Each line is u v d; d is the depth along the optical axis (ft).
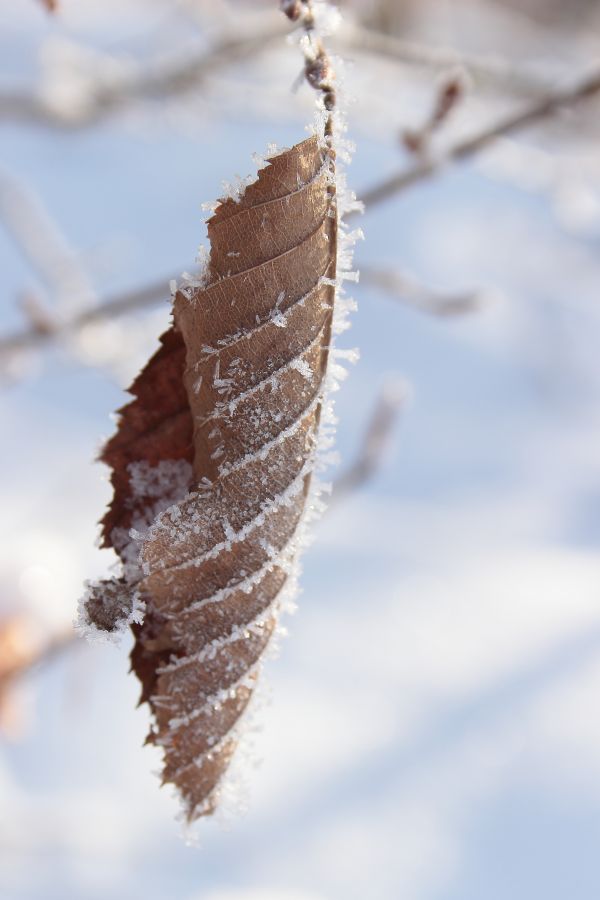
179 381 0.82
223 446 0.81
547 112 1.08
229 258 0.80
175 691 0.81
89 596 0.80
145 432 0.83
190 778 0.82
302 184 0.79
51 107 1.95
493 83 1.66
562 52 3.09
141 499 0.83
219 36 1.86
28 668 1.44
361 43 1.42
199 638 0.81
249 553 0.81
